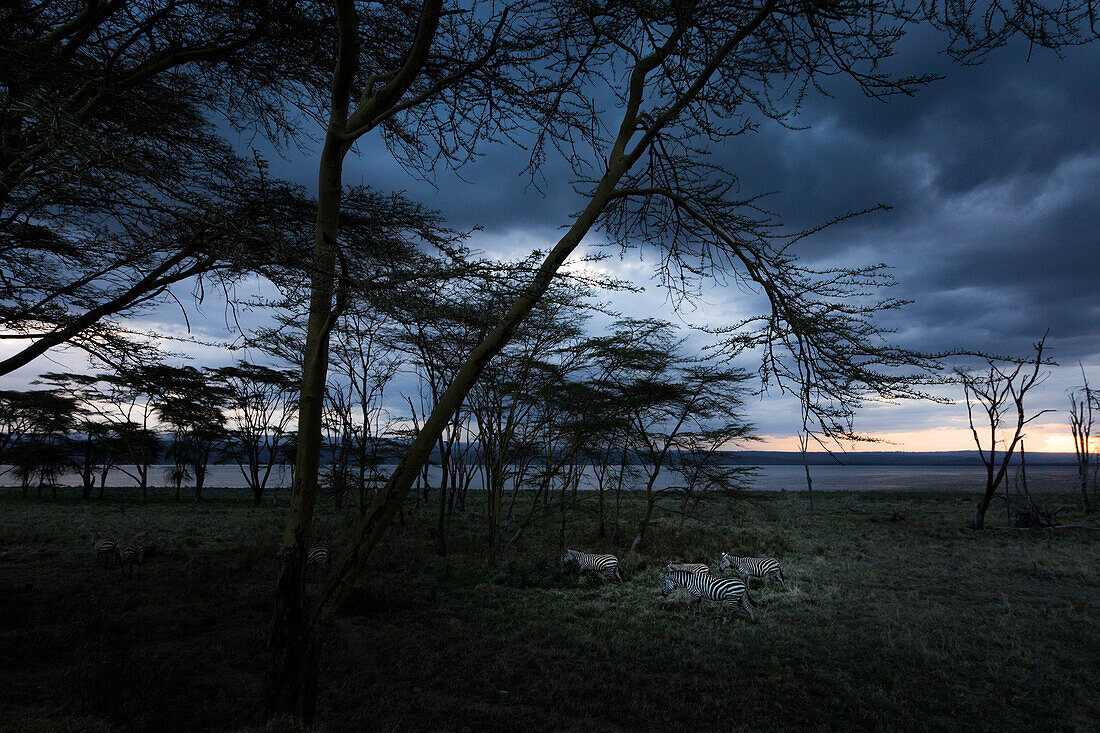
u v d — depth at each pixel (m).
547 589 11.91
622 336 15.84
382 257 7.00
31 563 13.30
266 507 30.45
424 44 4.77
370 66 6.45
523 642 8.16
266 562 13.80
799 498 41.50
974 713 6.00
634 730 5.52
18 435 32.03
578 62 4.83
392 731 5.13
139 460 31.92
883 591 11.56
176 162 5.37
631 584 12.61
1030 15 3.32
